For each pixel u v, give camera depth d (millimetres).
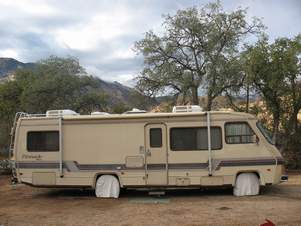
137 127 15797
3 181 22109
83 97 33094
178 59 29672
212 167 15422
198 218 11805
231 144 15500
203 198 15320
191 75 29078
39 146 16344
